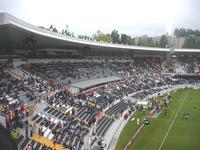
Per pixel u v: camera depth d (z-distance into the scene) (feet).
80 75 290.97
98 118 181.06
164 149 146.92
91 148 132.77
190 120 208.54
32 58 269.44
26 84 188.85
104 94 260.21
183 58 510.58
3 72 197.57
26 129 118.62
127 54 456.45
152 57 495.82
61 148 120.98
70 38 267.39
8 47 265.75
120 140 156.97
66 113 165.58
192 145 153.38
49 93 191.52
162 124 195.83
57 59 302.25
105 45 349.61
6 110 132.57
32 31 193.36
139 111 228.22
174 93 333.62
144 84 352.69
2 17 145.38
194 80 424.87
